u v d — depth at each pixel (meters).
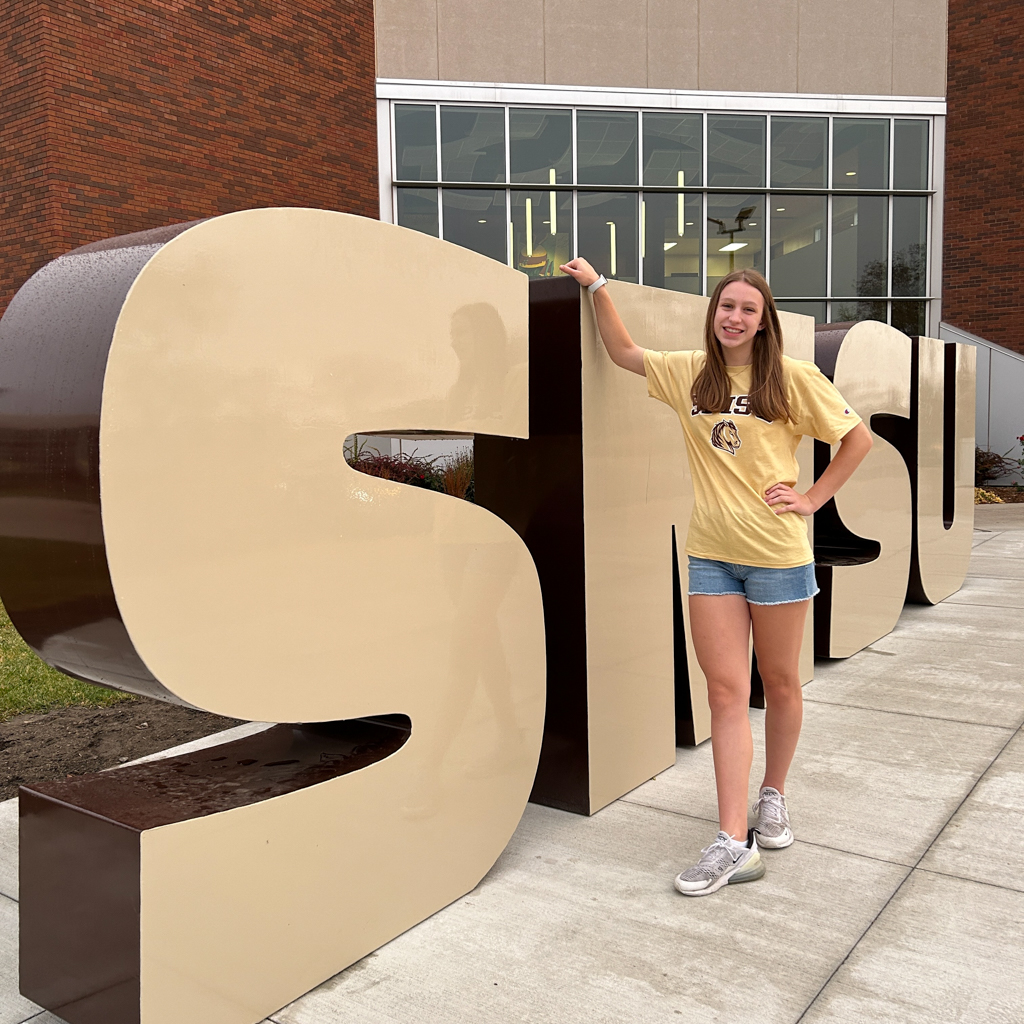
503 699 2.80
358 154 14.29
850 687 4.90
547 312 3.24
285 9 12.98
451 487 10.65
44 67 10.29
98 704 4.70
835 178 16.52
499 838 2.84
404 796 2.47
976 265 17.02
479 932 2.51
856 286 16.77
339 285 2.20
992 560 9.12
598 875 2.84
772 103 16.12
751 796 3.45
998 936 2.46
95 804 2.04
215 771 2.33
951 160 17.02
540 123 15.59
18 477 1.89
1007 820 3.21
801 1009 2.16
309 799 2.20
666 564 3.72
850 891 2.72
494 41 15.21
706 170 16.09
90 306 1.84
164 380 1.84
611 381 3.34
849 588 5.46
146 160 11.32
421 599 2.48
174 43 11.55
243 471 2.00
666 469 3.72
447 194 15.35
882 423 6.77
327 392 2.18
